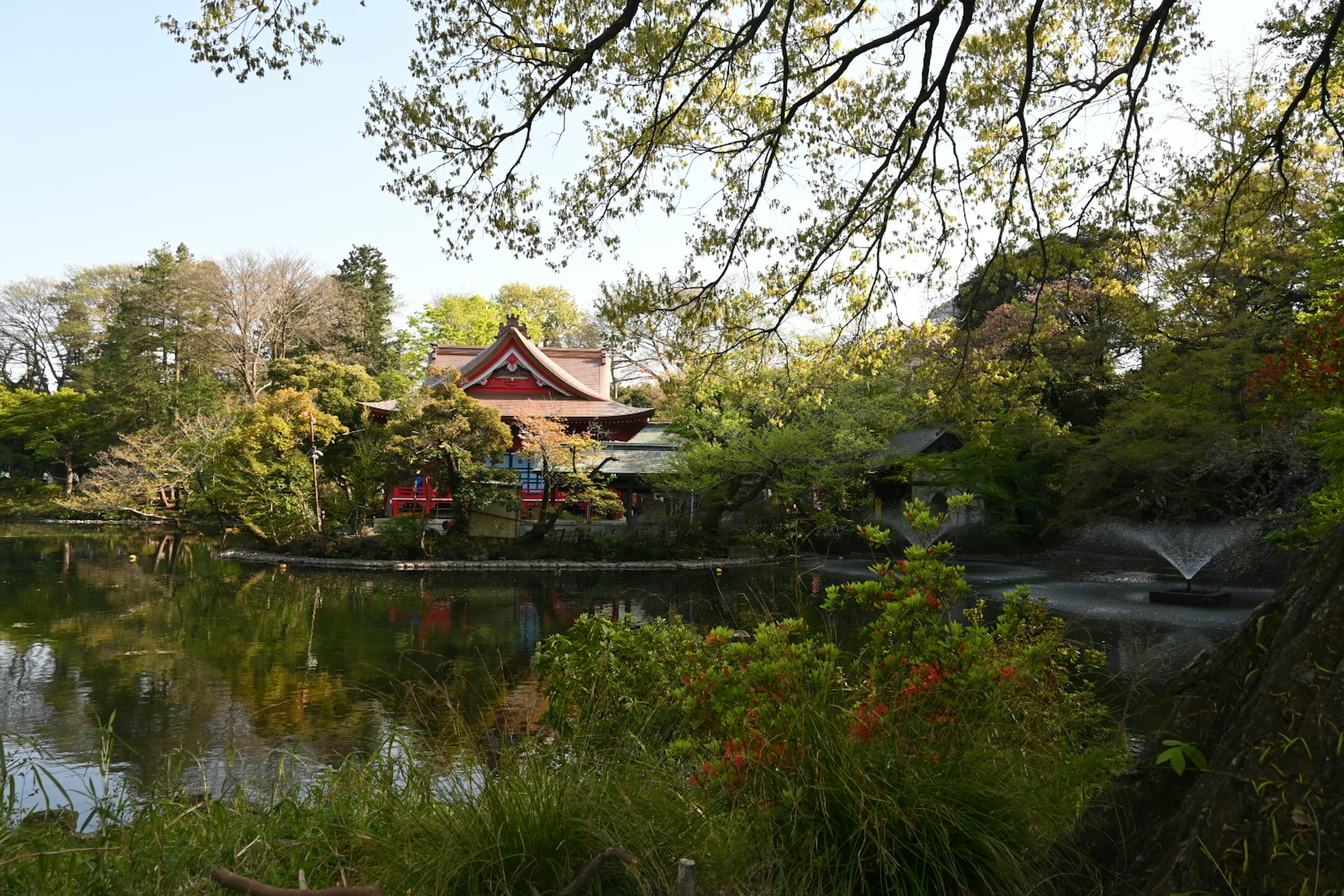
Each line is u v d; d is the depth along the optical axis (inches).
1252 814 81.9
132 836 139.9
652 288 336.2
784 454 1042.1
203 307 1956.2
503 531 1186.0
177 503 1700.3
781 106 306.0
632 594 777.6
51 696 392.5
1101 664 218.4
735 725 145.2
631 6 257.4
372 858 129.3
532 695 383.6
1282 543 644.7
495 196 299.0
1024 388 871.7
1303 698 84.0
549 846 115.6
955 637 140.4
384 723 343.3
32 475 2161.7
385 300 2162.9
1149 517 977.5
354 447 1223.5
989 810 114.3
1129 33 322.3
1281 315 731.4
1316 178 638.5
